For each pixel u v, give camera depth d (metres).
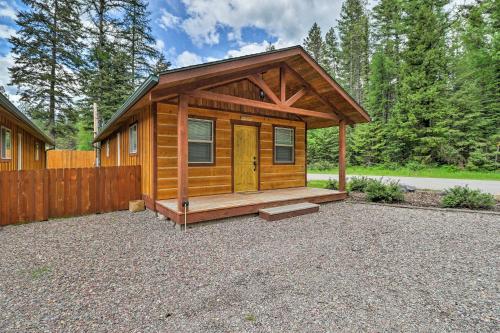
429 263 2.95
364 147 18.77
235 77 4.77
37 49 14.27
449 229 4.34
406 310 2.01
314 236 3.98
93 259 3.08
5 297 2.22
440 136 14.58
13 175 4.76
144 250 3.38
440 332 1.75
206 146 6.24
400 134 15.64
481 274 2.66
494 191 7.58
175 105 5.70
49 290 2.34
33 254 3.25
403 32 17.56
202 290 2.34
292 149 8.16
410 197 7.21
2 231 4.30
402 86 16.19
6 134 6.97
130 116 7.22
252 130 7.14
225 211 4.77
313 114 6.29
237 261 3.01
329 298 2.19
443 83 14.89
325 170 19.00
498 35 13.11
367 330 1.77
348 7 25.70
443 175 12.68
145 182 6.03
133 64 17.95
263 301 2.15
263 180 7.37
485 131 14.30
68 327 1.81
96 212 5.64
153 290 2.34
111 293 2.29
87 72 15.95
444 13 15.76
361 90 24.64
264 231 4.25
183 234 4.07
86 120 18.25
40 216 5.01
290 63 5.67
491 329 1.78
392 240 3.79
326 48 29.92
